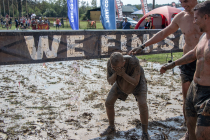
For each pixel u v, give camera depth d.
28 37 4.02
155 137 3.33
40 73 7.21
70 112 4.18
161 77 6.91
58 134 3.36
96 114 4.11
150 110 4.35
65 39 4.45
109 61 3.09
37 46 4.15
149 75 7.12
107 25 12.61
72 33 4.50
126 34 5.23
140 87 3.19
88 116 4.02
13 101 4.69
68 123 3.73
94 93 5.27
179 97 5.12
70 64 8.78
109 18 12.54
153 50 5.82
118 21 23.36
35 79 6.46
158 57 10.05
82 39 4.66
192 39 3.30
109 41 5.03
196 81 2.45
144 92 3.19
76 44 4.61
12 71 7.43
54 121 3.79
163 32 3.65
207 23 2.24
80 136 3.33
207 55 2.26
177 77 6.95
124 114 4.15
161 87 5.87
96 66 8.44
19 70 7.61
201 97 2.36
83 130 3.51
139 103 3.14
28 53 4.07
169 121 3.88
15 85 5.83
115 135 3.38
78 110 4.28
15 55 3.94
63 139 3.23
